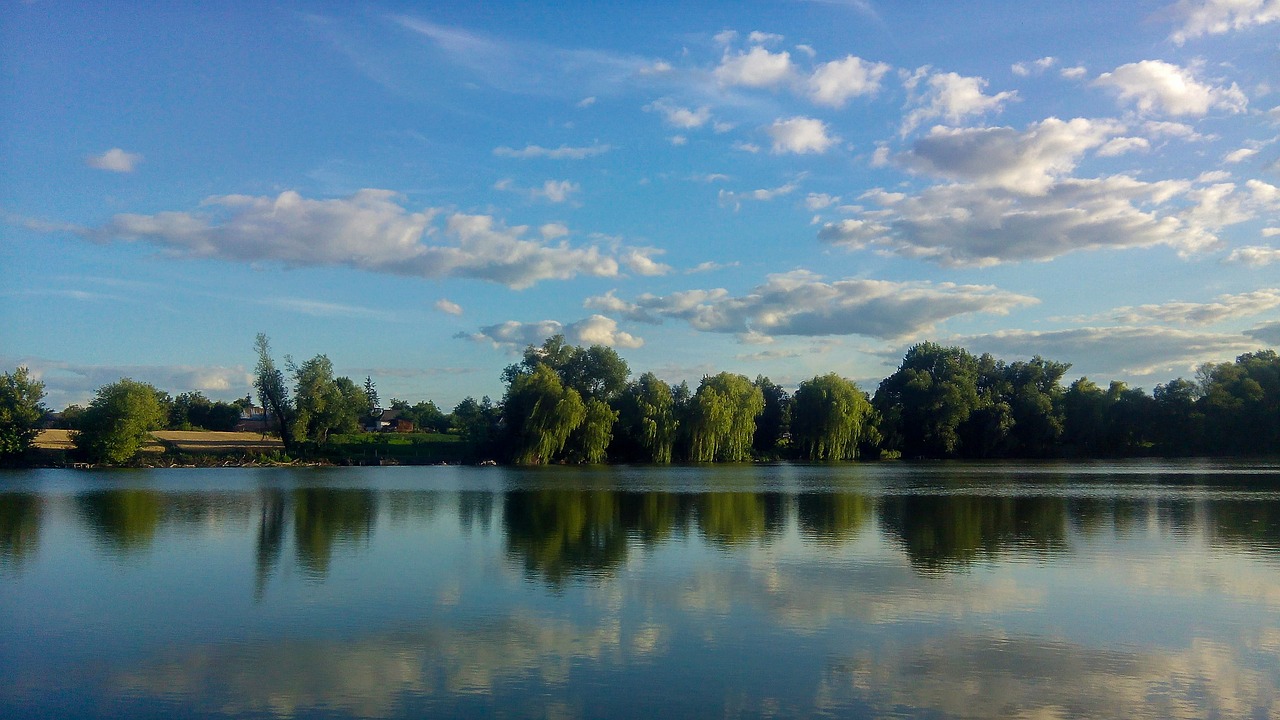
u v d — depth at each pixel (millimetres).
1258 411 139250
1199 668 19391
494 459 133375
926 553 34438
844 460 145000
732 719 16391
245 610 24438
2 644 21109
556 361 142875
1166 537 39000
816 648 20812
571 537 39250
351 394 149500
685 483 81062
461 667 19328
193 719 16406
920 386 150625
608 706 16984
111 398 109812
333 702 17219
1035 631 22375
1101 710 16953
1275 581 28594
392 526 43531
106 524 44344
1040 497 61969
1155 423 147250
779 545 36688
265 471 106812
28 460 108812
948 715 16672
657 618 23562
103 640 21422
